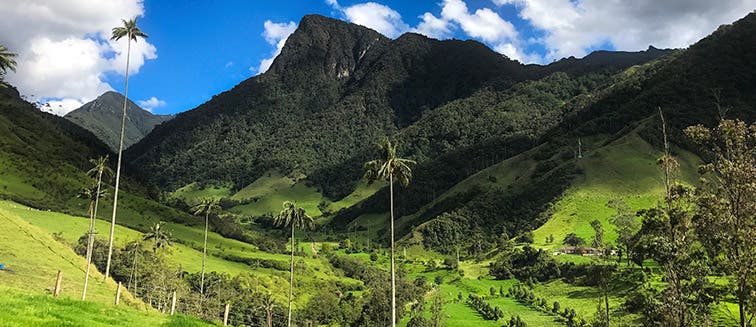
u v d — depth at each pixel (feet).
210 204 368.07
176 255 508.12
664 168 144.87
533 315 416.26
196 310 315.58
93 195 276.82
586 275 461.78
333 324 419.13
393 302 187.52
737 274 101.45
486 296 518.37
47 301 89.30
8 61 172.96
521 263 618.85
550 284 512.63
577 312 385.50
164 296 318.86
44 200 586.04
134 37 254.06
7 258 239.50
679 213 116.88
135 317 96.53
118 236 484.33
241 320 354.54
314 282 538.88
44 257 264.72
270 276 506.07
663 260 116.57
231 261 565.94
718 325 131.75
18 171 643.04
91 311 91.81
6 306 73.56
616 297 290.35
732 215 103.50
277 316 380.17
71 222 488.44
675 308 112.16
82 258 305.73
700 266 112.47
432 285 605.31
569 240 619.67
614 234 580.30
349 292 529.04
